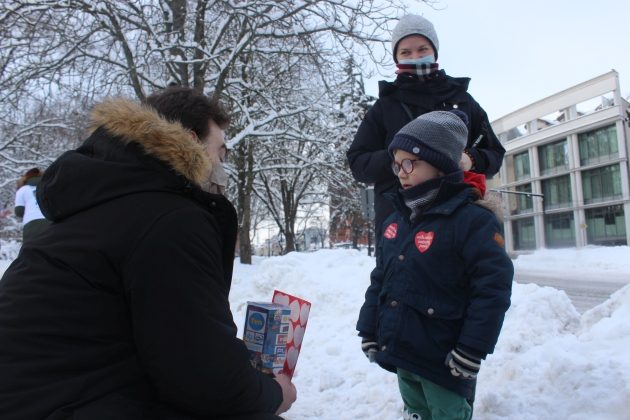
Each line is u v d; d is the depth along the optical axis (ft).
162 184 5.22
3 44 36.86
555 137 165.58
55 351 4.61
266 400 5.35
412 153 7.97
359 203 73.77
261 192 93.25
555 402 9.13
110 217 4.94
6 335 4.63
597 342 11.19
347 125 53.47
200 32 39.91
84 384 4.59
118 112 5.44
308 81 51.06
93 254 4.76
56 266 4.83
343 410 11.81
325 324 18.67
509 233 185.37
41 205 5.35
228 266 5.76
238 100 45.47
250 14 37.42
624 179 145.89
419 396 8.27
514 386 10.36
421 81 9.54
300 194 86.63
